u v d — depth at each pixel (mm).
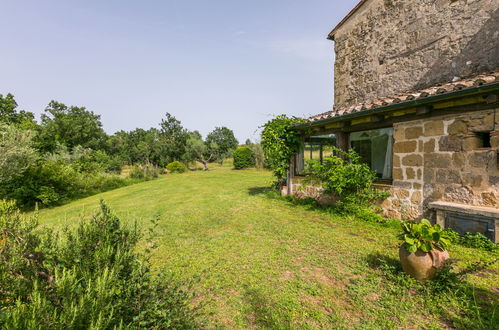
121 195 13000
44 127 31422
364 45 8078
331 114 6594
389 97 5641
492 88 3471
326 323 2318
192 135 37750
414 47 6613
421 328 2199
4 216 2146
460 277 2875
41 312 1316
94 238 2105
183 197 10102
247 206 7621
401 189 5254
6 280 1584
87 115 39562
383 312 2422
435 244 2830
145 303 1838
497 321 2191
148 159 34562
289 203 7832
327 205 6961
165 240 4766
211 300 2711
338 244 4230
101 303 1519
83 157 24203
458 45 5715
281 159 8836
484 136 4230
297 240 4508
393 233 4719
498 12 5105
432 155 4711
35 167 13156
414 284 2783
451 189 4445
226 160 42344
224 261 3703
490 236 3828
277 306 2588
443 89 4043
